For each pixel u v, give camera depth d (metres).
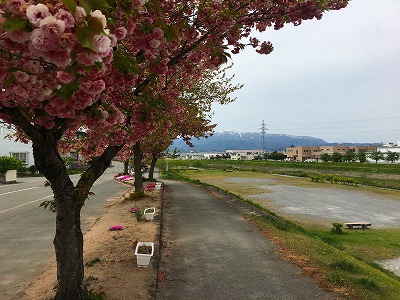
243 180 41.12
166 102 5.88
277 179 43.16
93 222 12.44
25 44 2.34
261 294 5.88
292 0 5.90
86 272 6.40
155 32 3.84
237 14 5.95
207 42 5.67
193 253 8.30
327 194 27.83
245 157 137.50
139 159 18.36
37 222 12.45
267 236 10.15
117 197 20.59
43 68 2.63
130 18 3.28
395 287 6.51
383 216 18.31
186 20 5.56
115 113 4.26
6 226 11.77
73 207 4.80
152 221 11.32
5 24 1.90
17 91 2.64
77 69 2.33
